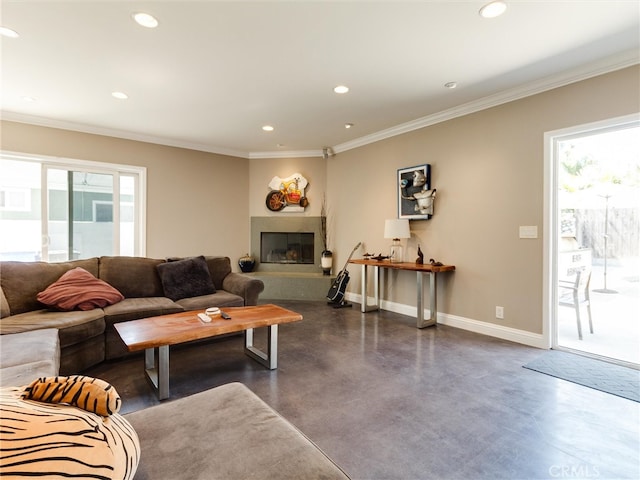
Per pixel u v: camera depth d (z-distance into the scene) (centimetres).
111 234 474
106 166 464
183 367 269
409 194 430
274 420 120
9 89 332
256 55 266
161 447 104
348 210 535
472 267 365
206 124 438
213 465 96
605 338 309
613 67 266
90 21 223
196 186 540
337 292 486
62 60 276
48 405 84
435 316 387
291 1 202
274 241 595
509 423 187
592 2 201
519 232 325
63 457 67
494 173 345
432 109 381
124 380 246
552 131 302
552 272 307
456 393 222
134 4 205
